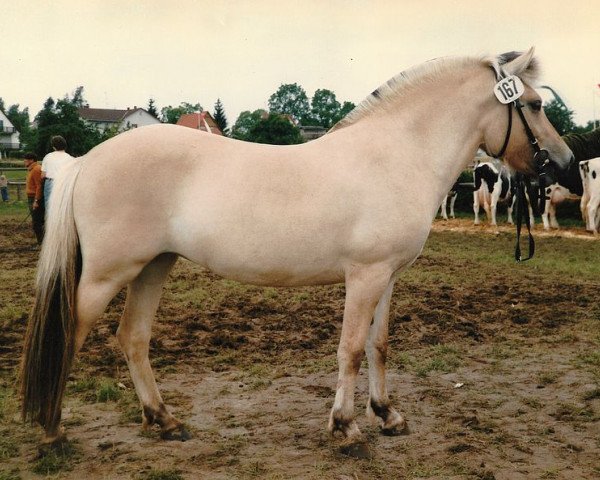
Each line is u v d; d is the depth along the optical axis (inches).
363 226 146.0
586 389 198.2
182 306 306.2
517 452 150.9
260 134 1465.3
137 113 3351.4
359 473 137.6
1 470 139.3
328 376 210.7
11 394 185.8
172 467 138.3
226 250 145.4
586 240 655.1
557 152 165.9
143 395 158.2
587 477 137.3
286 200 144.7
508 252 550.0
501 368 221.5
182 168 145.4
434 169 158.1
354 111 159.3
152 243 146.0
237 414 175.9
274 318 289.7
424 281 392.8
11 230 669.9
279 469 139.2
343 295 337.7
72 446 149.6
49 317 142.4
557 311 307.7
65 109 1359.5
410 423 170.2
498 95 160.4
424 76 160.4
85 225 143.4
